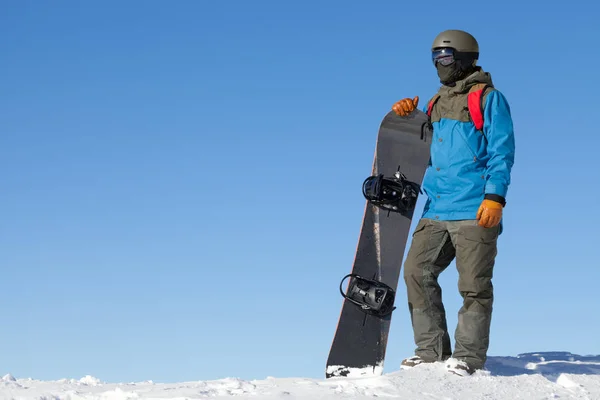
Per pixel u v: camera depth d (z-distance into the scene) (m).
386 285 5.14
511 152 4.64
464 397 4.00
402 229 5.21
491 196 4.55
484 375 4.60
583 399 4.09
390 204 5.23
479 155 4.74
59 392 4.06
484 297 4.69
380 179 5.18
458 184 4.76
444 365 4.61
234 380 4.32
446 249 4.89
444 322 4.94
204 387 4.11
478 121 4.74
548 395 4.12
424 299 4.88
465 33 4.94
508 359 5.58
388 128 5.35
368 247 5.23
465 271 4.67
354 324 5.12
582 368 5.22
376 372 5.05
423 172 5.24
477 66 4.98
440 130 4.89
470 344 4.65
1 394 4.02
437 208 4.84
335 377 4.81
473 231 4.65
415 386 4.16
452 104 4.86
